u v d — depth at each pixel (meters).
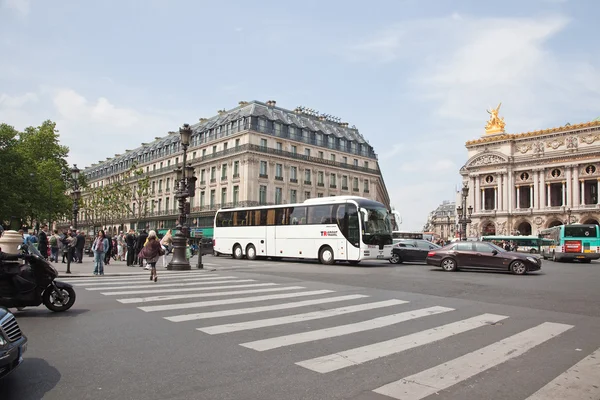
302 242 28.42
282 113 67.56
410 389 5.09
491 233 86.44
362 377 5.49
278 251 29.77
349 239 26.20
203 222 65.31
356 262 28.64
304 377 5.46
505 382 5.37
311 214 28.30
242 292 12.85
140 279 16.56
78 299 11.26
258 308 10.16
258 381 5.30
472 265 21.47
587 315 9.92
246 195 59.09
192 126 76.81
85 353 6.40
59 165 62.56
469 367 5.94
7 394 4.83
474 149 90.44
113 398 4.74
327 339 7.36
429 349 6.82
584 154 75.56
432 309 10.35
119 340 7.15
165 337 7.36
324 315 9.42
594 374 5.68
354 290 13.57
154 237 15.87
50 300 9.65
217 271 20.69
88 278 16.98
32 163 58.12
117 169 94.81
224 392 4.94
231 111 68.38
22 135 62.00
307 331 7.91
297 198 65.00
